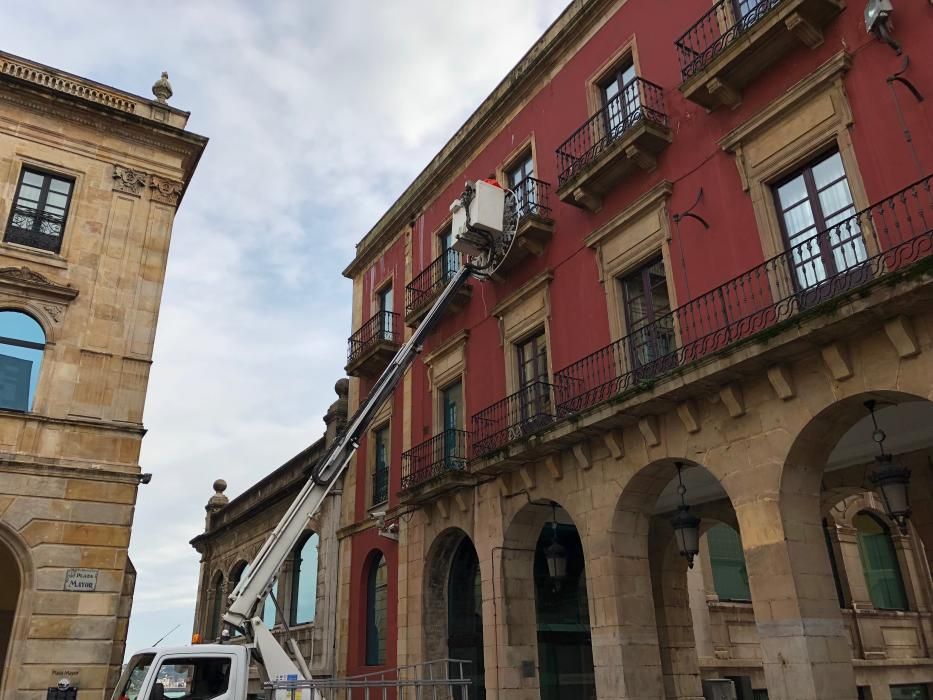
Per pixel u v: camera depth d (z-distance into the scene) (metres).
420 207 19.70
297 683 8.63
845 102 9.31
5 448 15.52
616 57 13.50
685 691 13.72
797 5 9.48
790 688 8.30
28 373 16.36
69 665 14.78
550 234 14.16
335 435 20.25
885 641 18.42
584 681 14.46
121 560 15.96
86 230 17.95
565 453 12.40
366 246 22.12
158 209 19.17
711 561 17.27
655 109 12.32
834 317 8.05
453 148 17.97
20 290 16.64
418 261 19.25
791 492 8.98
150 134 19.41
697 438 10.13
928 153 8.35
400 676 15.33
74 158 18.42
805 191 9.80
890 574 19.88
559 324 13.52
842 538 18.89
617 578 10.94
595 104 13.87
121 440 16.78
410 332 18.59
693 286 10.93
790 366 9.07
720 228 10.73
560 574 12.80
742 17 10.87
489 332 15.58
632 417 10.89
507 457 12.80
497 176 16.38
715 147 11.09
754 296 9.41
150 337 17.97
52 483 15.74
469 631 15.08
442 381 16.86
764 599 8.80
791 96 9.90
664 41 12.53
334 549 19.59
